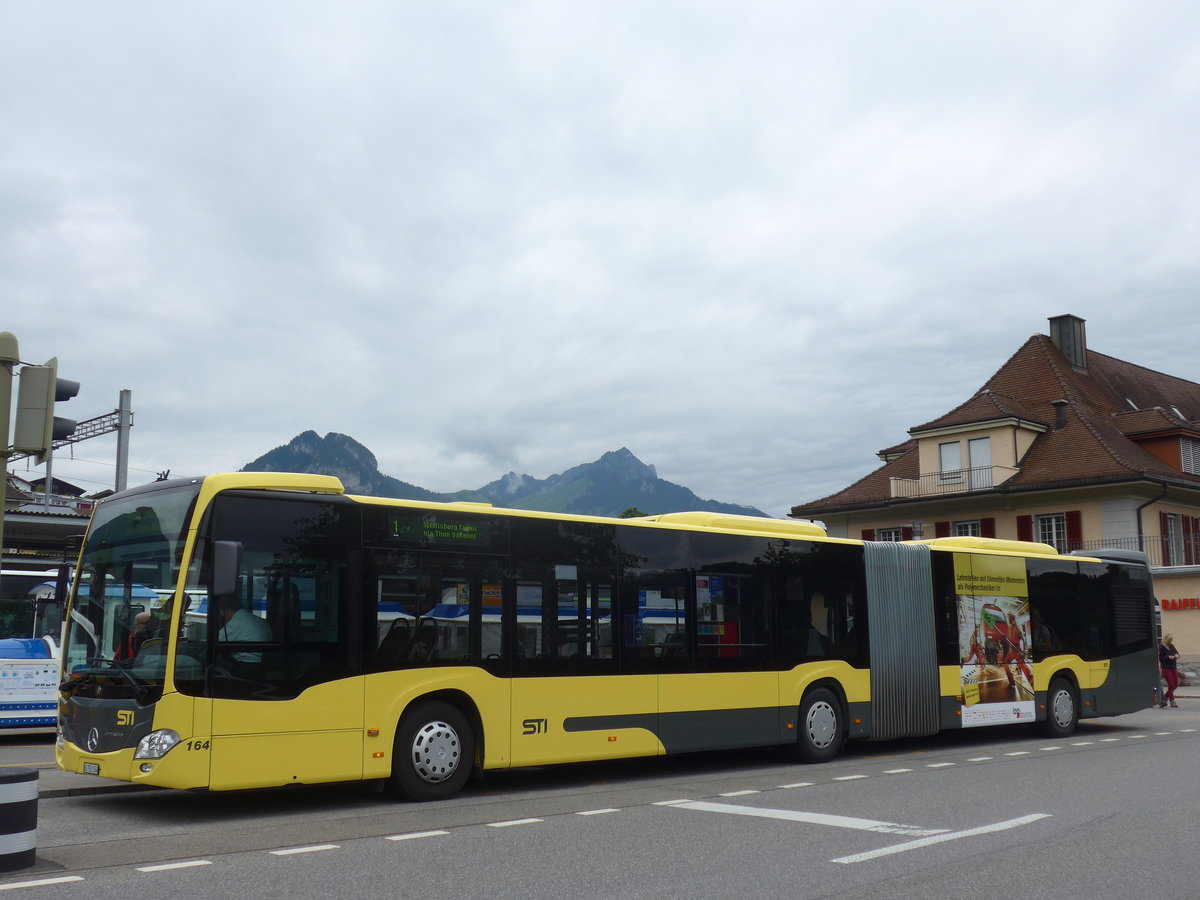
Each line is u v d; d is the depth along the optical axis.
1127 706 20.69
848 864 8.27
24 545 31.05
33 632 20.33
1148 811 10.84
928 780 13.35
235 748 10.11
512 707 12.13
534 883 7.61
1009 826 9.93
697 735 13.86
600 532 13.33
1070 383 48.94
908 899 7.18
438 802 11.45
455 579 11.90
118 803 11.44
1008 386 49.94
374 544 11.33
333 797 11.85
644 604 13.61
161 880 7.68
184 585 10.11
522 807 11.13
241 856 8.55
